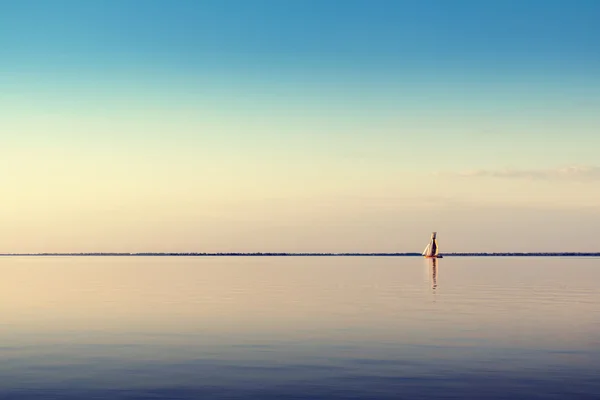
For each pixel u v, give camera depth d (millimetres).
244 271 133625
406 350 28469
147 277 102625
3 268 161000
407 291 65562
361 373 23875
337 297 57375
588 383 22266
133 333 33750
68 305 49406
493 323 37406
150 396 20625
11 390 21375
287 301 52812
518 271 130125
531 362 25812
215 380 22781
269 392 21125
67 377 23250
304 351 28297
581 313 42781
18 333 33750
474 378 23047
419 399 20250
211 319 39750
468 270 137125
